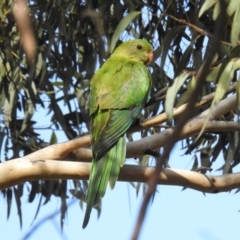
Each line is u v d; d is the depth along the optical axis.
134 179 7.94
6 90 12.08
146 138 8.36
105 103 8.78
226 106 8.68
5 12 11.50
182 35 11.48
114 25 11.68
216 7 8.28
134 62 9.80
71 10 11.90
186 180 7.85
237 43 8.51
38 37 11.68
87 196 7.66
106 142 8.05
